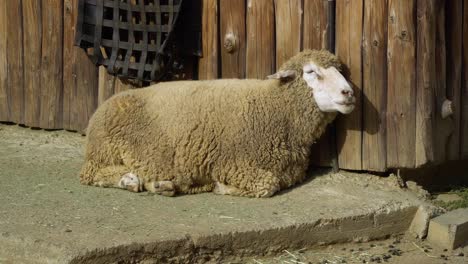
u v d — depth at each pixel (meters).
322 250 4.09
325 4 4.46
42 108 5.32
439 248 4.18
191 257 3.85
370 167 4.48
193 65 4.84
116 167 4.41
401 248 4.16
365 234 4.18
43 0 5.24
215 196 4.32
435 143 4.51
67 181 4.50
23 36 5.34
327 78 4.29
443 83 4.50
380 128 4.44
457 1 4.65
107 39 4.82
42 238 3.75
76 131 5.27
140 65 4.79
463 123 4.76
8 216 3.99
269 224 3.97
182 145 4.32
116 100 4.45
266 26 4.59
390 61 4.39
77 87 5.20
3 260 3.79
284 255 3.99
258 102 4.35
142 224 3.94
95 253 3.67
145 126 4.38
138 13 4.79
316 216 4.07
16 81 5.39
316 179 4.51
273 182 4.30
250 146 4.30
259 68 4.63
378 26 4.39
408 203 4.28
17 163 4.79
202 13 4.74
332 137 4.54
